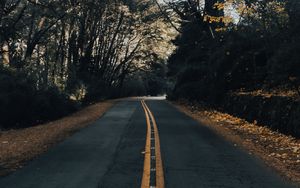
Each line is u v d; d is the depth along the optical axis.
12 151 12.11
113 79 70.38
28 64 30.66
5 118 22.19
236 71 27.58
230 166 10.05
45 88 28.00
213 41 36.59
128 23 58.44
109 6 48.72
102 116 24.55
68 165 9.89
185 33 46.28
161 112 27.88
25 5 29.11
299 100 15.24
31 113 24.00
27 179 8.45
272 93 19.58
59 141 14.25
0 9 26.98
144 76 91.62
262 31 26.38
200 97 35.44
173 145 13.17
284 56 17.58
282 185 8.32
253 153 11.98
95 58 54.22
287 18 22.17
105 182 8.21
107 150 12.12
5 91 23.12
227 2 23.47
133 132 16.53
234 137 15.56
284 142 14.20
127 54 71.94
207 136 15.58
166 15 48.56
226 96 27.11
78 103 33.88
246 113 21.64
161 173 9.10
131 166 9.80
